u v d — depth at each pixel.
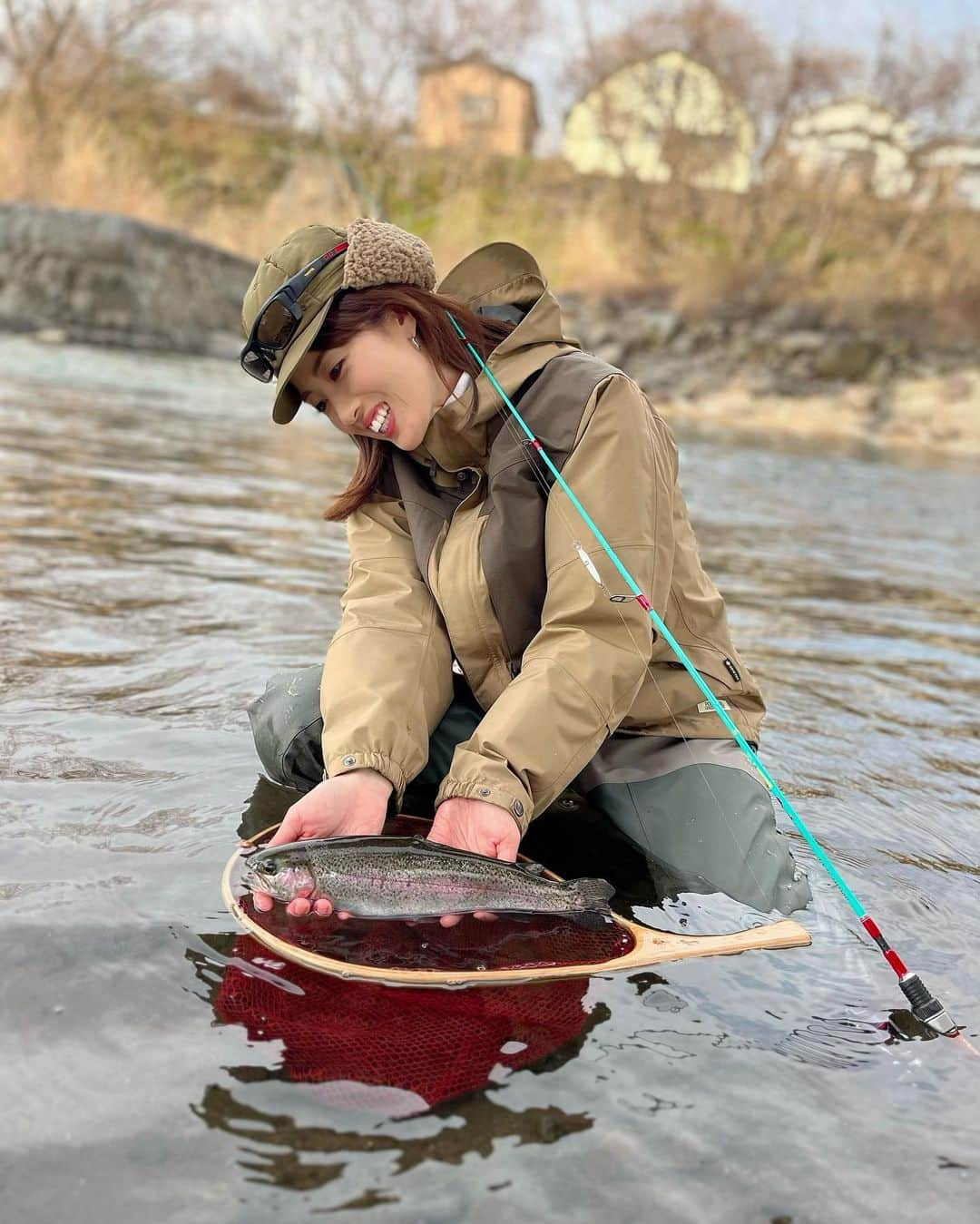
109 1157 1.20
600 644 2.07
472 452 2.30
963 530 7.99
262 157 29.19
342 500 2.43
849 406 17.22
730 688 2.35
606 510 2.13
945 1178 1.28
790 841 2.21
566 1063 1.44
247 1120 1.28
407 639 2.26
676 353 19.33
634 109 25.41
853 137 24.75
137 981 1.54
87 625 3.25
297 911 1.76
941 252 22.38
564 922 1.84
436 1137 1.27
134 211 18.08
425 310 2.14
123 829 2.01
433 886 1.83
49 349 13.25
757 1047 1.51
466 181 27.64
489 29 29.39
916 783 2.62
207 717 2.60
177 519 5.10
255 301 2.15
